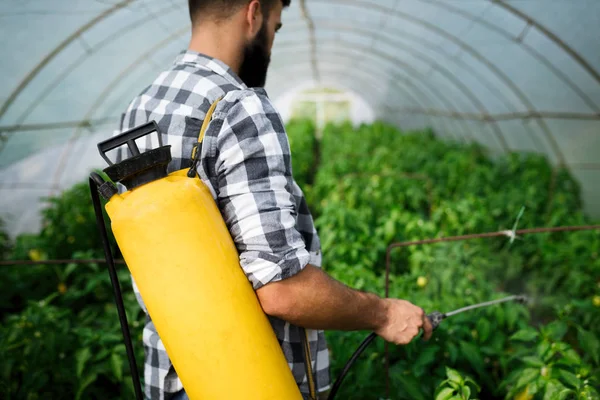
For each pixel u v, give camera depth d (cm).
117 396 325
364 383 255
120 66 755
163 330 131
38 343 312
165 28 700
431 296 372
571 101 680
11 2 452
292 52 1348
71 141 806
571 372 245
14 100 614
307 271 136
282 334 156
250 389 129
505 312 304
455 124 1312
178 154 147
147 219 127
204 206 131
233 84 155
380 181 676
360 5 785
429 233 464
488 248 470
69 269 464
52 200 661
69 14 526
